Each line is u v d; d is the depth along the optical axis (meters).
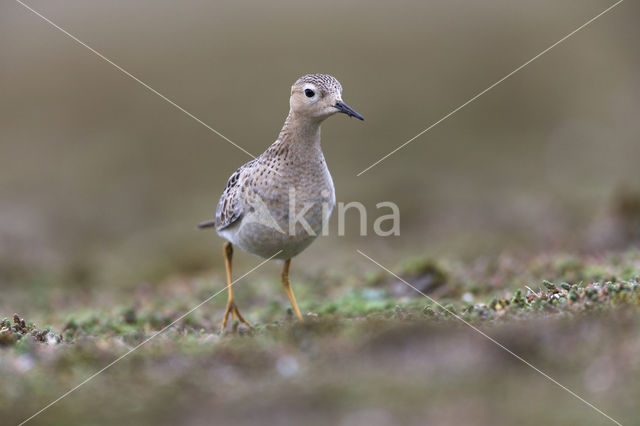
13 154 36.56
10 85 39.72
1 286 19.77
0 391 8.22
